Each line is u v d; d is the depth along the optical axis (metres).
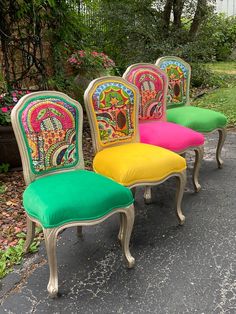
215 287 2.11
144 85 3.12
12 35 4.12
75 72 5.13
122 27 6.61
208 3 7.18
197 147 3.08
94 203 2.02
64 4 4.37
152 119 3.24
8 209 2.97
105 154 2.58
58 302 2.02
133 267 2.29
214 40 7.22
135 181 2.41
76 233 2.64
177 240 2.55
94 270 2.27
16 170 3.59
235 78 7.77
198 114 3.43
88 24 6.29
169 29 6.97
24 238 2.59
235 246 2.47
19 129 2.12
